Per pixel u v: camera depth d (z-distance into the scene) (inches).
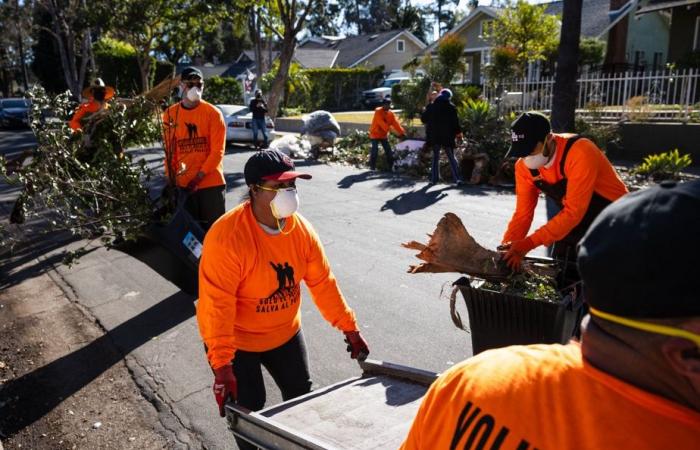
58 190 198.2
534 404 38.0
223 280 100.3
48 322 205.2
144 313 209.2
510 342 119.9
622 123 510.9
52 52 1966.0
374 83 1619.1
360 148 618.2
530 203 142.9
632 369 34.9
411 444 45.7
